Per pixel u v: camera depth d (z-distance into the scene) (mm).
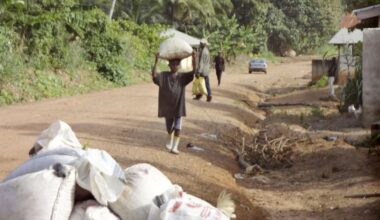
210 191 9070
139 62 36500
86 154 4484
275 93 33188
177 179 9336
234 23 61875
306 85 34281
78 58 27406
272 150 13852
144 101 20938
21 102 20469
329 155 12891
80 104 19609
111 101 20797
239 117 19203
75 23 27141
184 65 27844
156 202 4633
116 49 30547
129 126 14188
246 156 13625
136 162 10195
